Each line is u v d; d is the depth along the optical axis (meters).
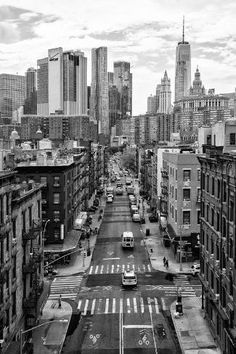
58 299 52.47
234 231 34.31
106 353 39.25
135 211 113.75
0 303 33.00
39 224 46.53
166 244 80.81
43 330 43.97
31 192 43.41
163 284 59.28
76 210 92.00
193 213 70.56
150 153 137.75
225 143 44.81
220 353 38.53
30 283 43.47
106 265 69.19
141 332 43.72
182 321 45.88
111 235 91.69
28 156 85.81
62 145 150.38
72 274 64.50
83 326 45.41
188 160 70.44
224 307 38.50
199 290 56.34
